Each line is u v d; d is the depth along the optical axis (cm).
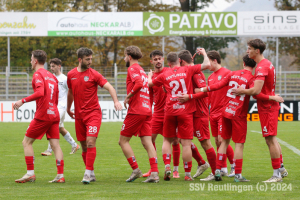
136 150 2769
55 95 1669
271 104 1611
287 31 6103
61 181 1614
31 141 1638
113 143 3192
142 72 1647
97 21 6206
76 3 9512
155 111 1942
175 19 6172
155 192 1362
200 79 1669
